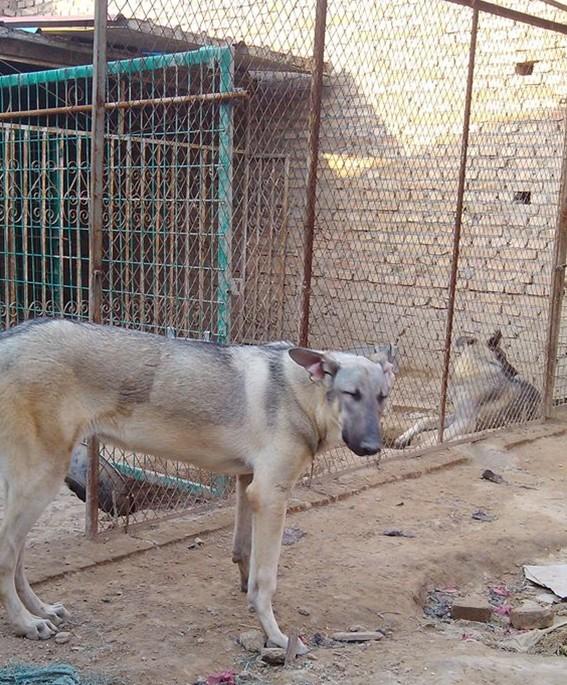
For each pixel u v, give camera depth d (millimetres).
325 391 1786
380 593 2096
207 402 1830
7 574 1758
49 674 1616
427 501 2818
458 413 3895
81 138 3328
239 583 2111
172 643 1793
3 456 1741
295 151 5371
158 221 2809
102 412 1814
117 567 2166
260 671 1716
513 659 1800
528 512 2764
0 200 3566
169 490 2768
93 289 2205
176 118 2738
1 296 3867
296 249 5500
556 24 3627
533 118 4551
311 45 5137
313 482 2857
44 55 4219
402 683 1663
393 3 5023
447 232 4922
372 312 5309
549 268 4500
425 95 4961
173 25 4398
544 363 4043
